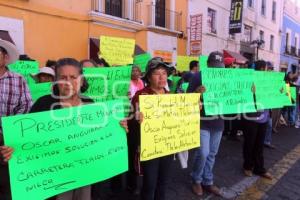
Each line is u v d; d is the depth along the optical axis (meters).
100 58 6.28
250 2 22.12
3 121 2.04
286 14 28.36
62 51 10.20
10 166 2.08
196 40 15.22
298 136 7.71
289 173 4.76
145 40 13.03
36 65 4.81
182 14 15.11
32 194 2.17
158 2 14.17
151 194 2.93
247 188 4.12
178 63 8.08
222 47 18.59
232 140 6.93
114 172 2.55
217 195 3.86
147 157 2.82
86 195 2.53
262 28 23.88
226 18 18.81
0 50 2.86
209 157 3.85
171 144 3.01
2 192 2.87
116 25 11.84
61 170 2.30
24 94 3.06
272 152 6.00
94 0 11.11
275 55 26.72
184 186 4.13
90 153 2.42
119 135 2.55
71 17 10.37
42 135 2.20
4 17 8.58
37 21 9.41
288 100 4.80
